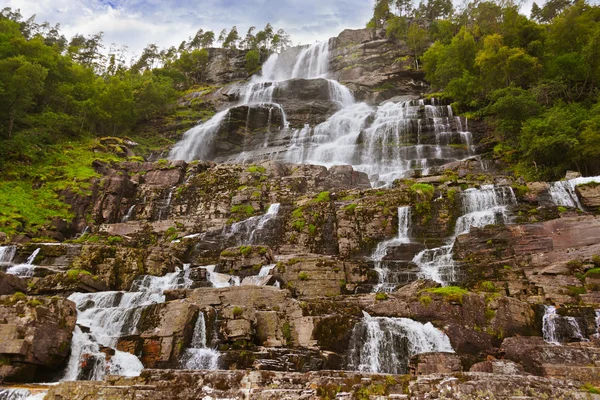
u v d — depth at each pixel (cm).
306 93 6875
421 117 5300
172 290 2162
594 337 1705
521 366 1398
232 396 1007
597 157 3572
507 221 2789
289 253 3039
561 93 4756
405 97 6303
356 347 1711
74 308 1770
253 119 6078
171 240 3450
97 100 5809
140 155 5475
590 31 5150
